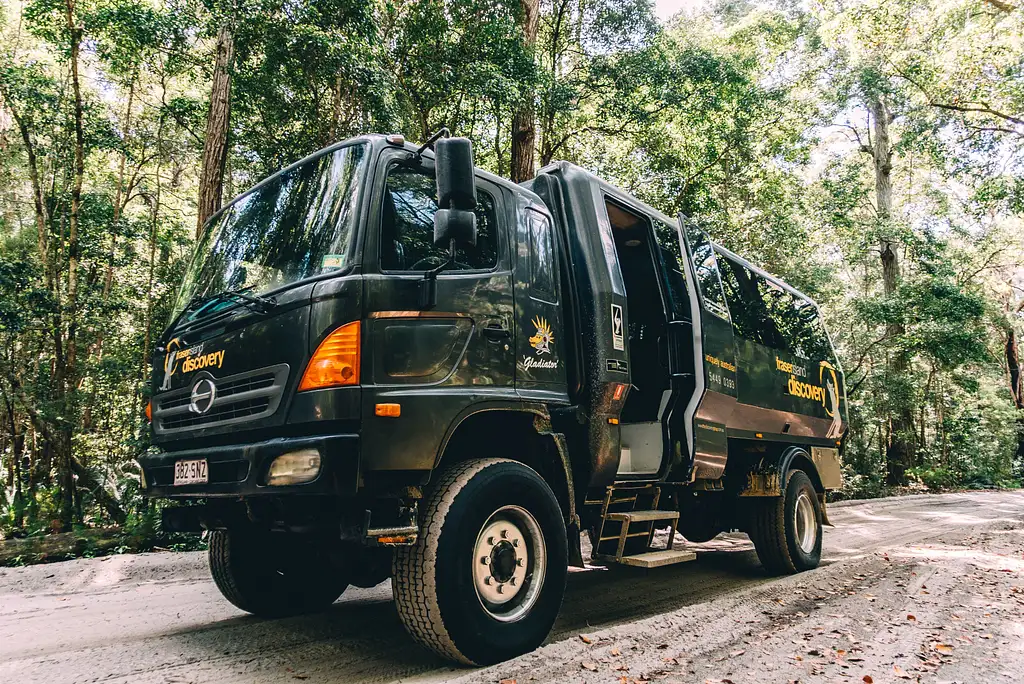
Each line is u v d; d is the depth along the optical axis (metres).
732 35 23.19
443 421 3.58
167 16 10.70
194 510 4.26
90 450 12.44
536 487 3.96
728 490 6.99
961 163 22.89
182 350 4.14
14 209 15.27
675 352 5.78
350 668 3.68
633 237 6.14
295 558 4.91
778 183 22.06
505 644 3.63
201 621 4.79
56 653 3.92
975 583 6.11
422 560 3.45
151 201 19.34
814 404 8.32
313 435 3.31
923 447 30.20
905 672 3.58
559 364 4.50
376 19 11.20
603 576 6.95
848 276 33.78
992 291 34.94
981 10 20.50
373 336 3.47
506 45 12.62
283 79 11.50
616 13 17.52
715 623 4.57
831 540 10.01
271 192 4.40
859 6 21.81
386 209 3.77
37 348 11.63
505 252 4.30
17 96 12.55
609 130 19.02
